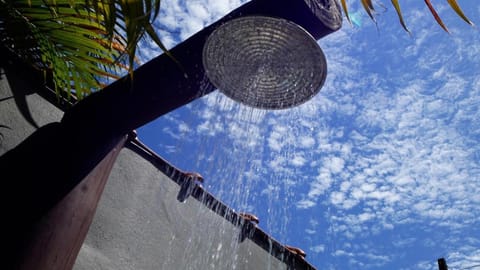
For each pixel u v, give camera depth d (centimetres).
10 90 272
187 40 211
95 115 224
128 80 218
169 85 211
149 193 351
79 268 270
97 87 261
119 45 248
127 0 137
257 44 202
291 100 227
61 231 197
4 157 212
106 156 226
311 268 518
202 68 209
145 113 221
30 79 288
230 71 212
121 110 221
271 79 216
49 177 205
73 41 241
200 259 378
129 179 340
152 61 216
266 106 231
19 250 182
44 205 196
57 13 215
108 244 300
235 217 435
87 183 214
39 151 215
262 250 468
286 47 201
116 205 320
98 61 252
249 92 224
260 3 195
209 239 395
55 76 254
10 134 260
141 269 315
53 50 243
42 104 290
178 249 357
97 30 238
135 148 359
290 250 502
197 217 389
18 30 244
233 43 202
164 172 374
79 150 217
